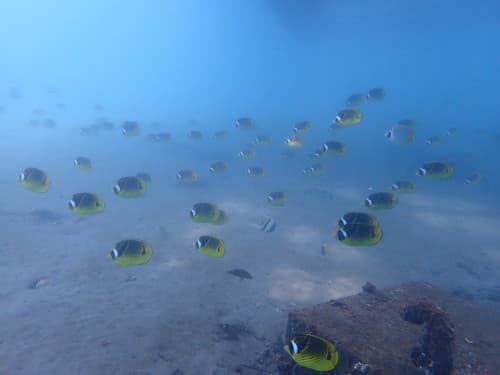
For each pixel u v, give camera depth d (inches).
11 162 652.1
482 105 3230.8
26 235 363.3
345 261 367.9
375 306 211.0
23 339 205.9
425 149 973.8
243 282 308.7
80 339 210.2
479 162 880.9
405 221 493.4
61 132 1017.5
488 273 362.0
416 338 179.5
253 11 1278.3
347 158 896.3
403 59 3203.7
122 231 400.2
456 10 1082.1
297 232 435.2
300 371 177.6
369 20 1232.2
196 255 352.5
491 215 526.6
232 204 530.3
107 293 270.2
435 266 371.6
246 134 1203.2
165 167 739.4
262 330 244.2
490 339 190.7
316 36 1648.6
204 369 200.8
